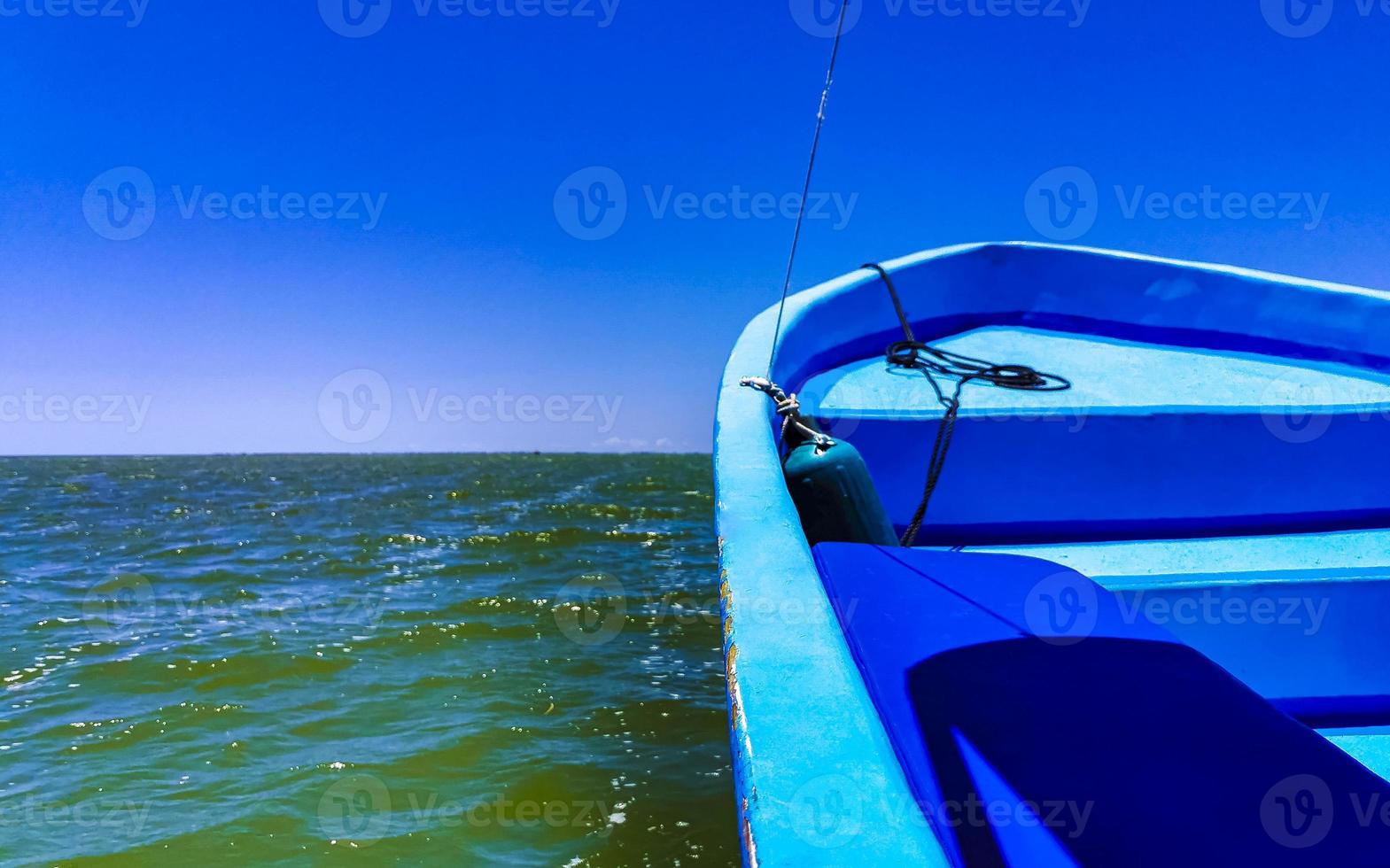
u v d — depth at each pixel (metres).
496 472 68.75
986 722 1.17
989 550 2.92
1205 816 0.98
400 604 11.66
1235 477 3.03
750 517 1.71
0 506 30.72
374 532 20.69
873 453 3.04
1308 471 3.02
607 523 23.02
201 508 29.28
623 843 4.84
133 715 7.09
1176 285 4.07
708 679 8.10
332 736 6.56
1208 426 3.03
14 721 6.94
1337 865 0.90
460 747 6.30
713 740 6.46
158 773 5.88
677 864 4.63
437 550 17.31
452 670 8.39
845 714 1.05
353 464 103.50
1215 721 1.17
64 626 10.37
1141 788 1.03
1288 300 3.86
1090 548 2.90
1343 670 2.45
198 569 14.95
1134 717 1.18
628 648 9.29
